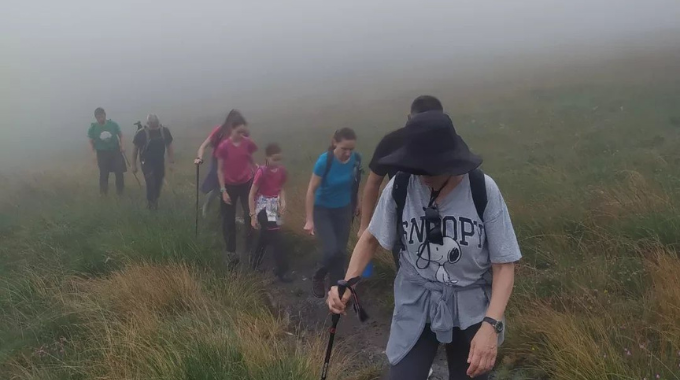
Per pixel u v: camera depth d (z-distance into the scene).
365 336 4.98
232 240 7.04
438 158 2.50
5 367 4.56
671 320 3.79
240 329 4.58
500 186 7.55
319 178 5.53
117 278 5.60
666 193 5.84
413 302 2.77
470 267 2.67
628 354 3.55
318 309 5.59
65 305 5.29
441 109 4.11
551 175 7.64
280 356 4.01
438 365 4.30
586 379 3.49
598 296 4.34
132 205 9.20
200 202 9.03
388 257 5.75
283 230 7.24
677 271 4.35
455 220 2.62
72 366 4.23
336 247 5.62
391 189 2.75
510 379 3.90
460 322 2.70
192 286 5.44
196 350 3.94
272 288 6.21
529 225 5.90
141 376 3.93
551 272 4.98
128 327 4.61
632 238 5.20
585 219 5.73
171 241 6.45
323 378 3.02
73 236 7.54
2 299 5.70
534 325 4.14
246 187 7.04
